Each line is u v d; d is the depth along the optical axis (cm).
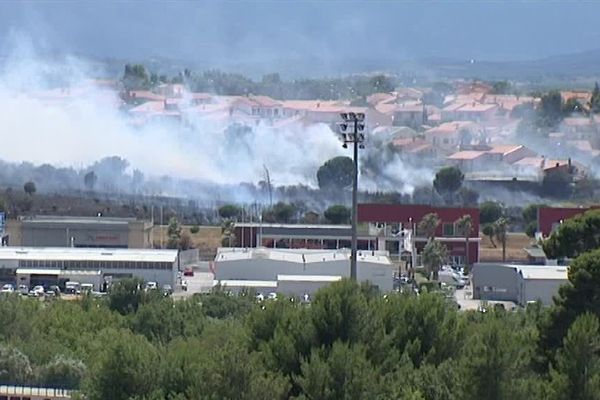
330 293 13888
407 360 13388
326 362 12762
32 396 16325
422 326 13962
